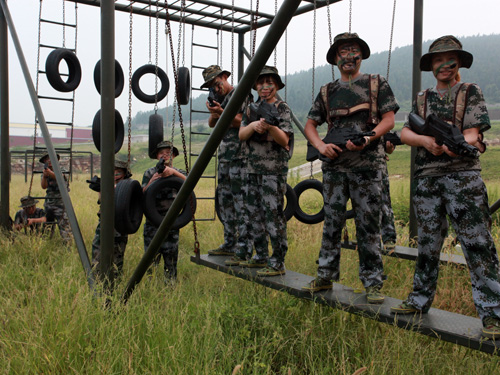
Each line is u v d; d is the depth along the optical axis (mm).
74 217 5461
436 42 3309
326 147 3709
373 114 3695
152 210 5375
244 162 5203
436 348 3699
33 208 8742
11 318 4008
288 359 3746
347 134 3604
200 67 8906
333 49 3854
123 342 3664
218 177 5941
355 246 6008
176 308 4355
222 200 5883
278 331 3902
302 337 3811
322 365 3574
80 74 8305
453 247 6125
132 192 5156
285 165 4680
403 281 5469
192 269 6762
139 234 8719
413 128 3396
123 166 6141
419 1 7012
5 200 8758
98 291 4602
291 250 7117
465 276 5238
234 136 5660
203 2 8219
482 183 3162
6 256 6805
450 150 3029
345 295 3865
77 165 46438
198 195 16109
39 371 3234
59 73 7852
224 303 4555
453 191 3166
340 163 3783
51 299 4203
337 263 3951
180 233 9273
